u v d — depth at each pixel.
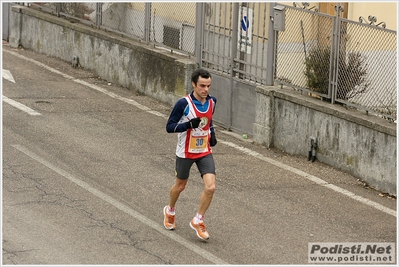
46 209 14.81
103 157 18.34
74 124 21.03
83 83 26.11
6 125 20.34
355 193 16.94
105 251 13.10
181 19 23.25
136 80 25.16
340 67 18.22
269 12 19.83
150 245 13.48
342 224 15.07
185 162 13.71
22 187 15.92
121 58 25.75
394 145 16.66
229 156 19.22
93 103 23.53
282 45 19.83
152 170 17.66
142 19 24.97
